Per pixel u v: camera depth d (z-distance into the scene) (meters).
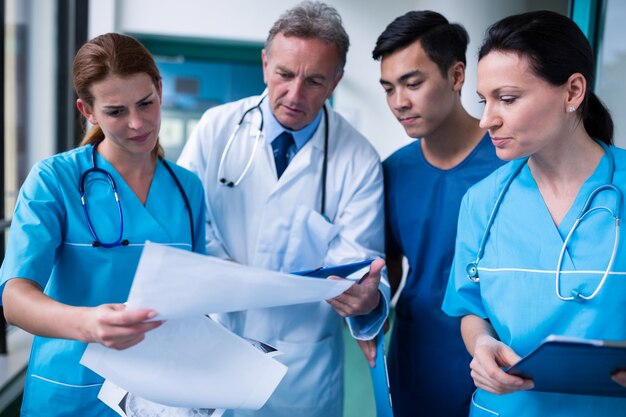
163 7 3.62
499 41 0.76
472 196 0.97
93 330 0.70
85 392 0.91
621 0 1.80
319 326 1.27
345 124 1.36
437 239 1.28
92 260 0.92
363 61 3.86
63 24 3.04
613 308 0.76
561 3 3.39
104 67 0.84
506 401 0.87
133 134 0.89
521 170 0.91
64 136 3.11
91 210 0.93
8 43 2.62
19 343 2.53
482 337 0.87
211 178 1.30
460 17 3.43
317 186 1.28
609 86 1.86
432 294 1.28
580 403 0.80
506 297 0.86
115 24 3.57
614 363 0.62
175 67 3.90
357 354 3.05
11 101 2.67
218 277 0.68
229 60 3.94
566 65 0.73
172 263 0.65
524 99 0.75
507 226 0.88
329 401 1.29
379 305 1.09
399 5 3.82
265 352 0.90
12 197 2.71
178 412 0.85
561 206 0.84
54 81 3.06
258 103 1.30
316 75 1.11
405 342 1.32
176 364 0.79
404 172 1.34
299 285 0.75
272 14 3.68
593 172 0.81
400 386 1.33
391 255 1.44
